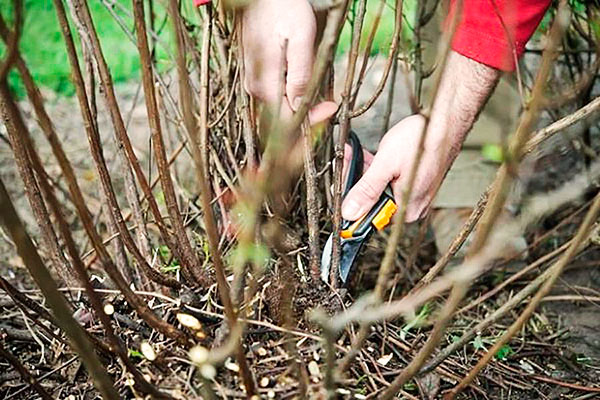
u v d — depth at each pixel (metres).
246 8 1.15
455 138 1.26
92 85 1.26
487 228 0.93
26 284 1.72
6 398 1.22
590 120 1.83
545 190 1.90
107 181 1.16
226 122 1.38
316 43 1.35
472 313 1.59
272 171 0.93
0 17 0.85
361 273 1.65
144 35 1.06
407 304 0.88
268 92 1.19
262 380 1.07
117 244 1.34
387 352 1.28
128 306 1.27
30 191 1.25
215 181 1.38
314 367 1.09
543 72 0.87
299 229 1.47
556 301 1.71
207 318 1.20
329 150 1.41
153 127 1.13
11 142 1.22
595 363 1.50
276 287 1.18
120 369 1.17
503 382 1.35
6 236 1.65
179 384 1.09
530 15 1.20
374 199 1.25
